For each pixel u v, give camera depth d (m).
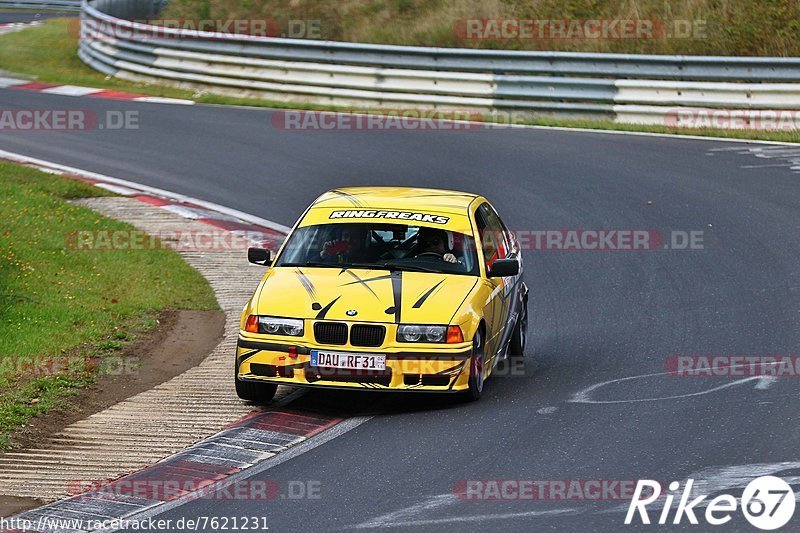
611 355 37.44
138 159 71.75
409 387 30.44
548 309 44.25
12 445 28.98
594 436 28.70
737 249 51.22
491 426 29.73
